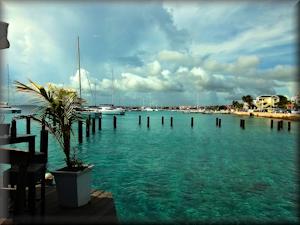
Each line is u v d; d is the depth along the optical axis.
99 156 14.93
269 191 8.33
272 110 102.88
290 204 7.15
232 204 7.09
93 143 20.97
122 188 8.42
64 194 4.47
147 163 12.83
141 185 8.80
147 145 20.02
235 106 148.62
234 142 23.00
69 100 4.93
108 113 66.50
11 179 4.09
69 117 4.86
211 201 7.29
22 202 3.75
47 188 5.56
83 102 5.11
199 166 12.23
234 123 53.75
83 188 4.59
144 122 52.12
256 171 11.34
